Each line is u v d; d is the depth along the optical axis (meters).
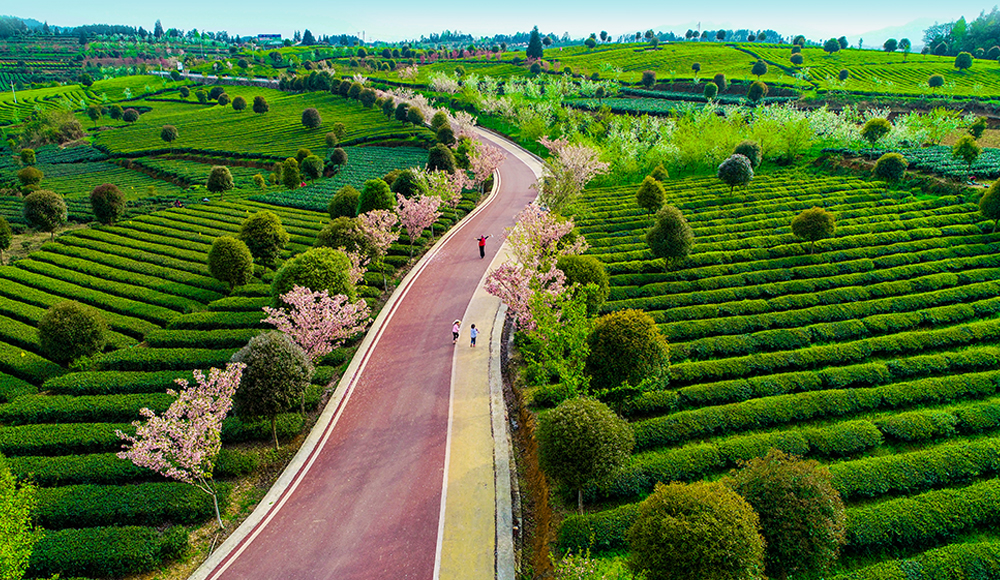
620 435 22.44
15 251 58.41
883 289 39.12
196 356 34.47
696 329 35.41
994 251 44.41
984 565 19.14
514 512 24.53
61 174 101.69
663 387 28.34
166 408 29.89
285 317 31.27
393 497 25.20
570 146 66.56
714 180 70.31
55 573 21.17
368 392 32.69
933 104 102.62
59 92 181.75
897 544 21.08
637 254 47.78
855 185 62.75
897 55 156.62
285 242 49.56
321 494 25.56
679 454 25.02
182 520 24.09
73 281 47.03
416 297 44.12
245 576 21.64
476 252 52.81
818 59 156.25
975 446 24.34
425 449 28.09
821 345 34.09
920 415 26.59
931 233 47.72
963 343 32.91
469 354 36.25
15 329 38.38
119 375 32.50
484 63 194.25
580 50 199.12
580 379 26.41
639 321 27.06
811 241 48.06
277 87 181.62
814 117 79.94
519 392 32.00
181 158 108.81
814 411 27.66
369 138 107.25
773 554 18.39
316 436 29.22
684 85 136.50
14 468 25.52
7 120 152.00
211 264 43.75
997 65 135.75
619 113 115.31
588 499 24.03
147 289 45.34
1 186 89.62
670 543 16.97
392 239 45.78
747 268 44.81
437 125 102.88
